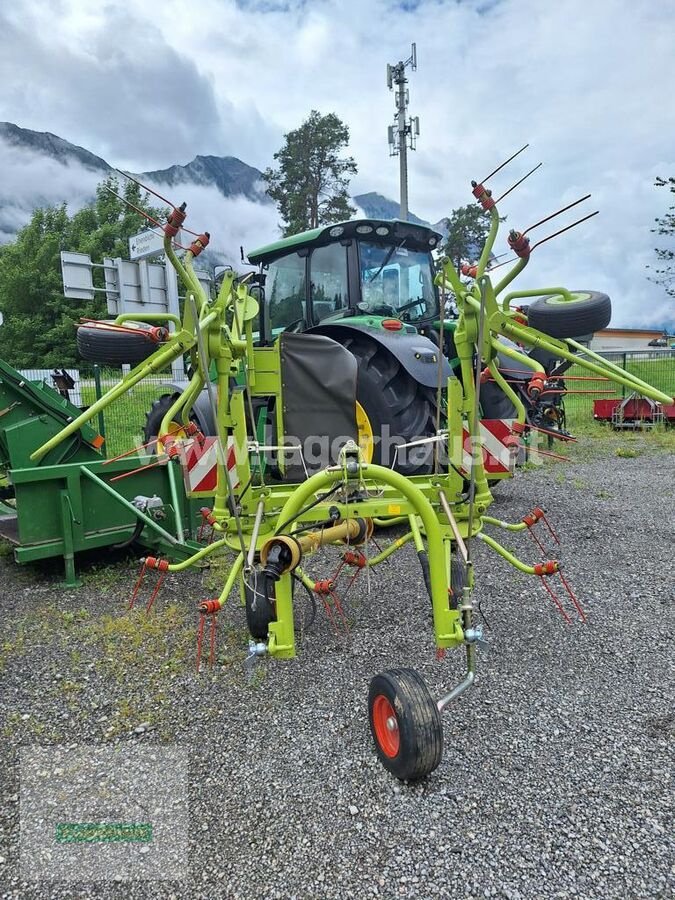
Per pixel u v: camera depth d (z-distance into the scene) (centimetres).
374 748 233
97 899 174
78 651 313
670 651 303
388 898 171
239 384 384
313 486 240
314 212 3262
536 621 337
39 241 3244
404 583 393
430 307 579
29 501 394
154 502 421
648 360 1309
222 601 261
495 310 268
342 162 3262
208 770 224
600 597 367
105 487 396
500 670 287
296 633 327
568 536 482
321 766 224
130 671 293
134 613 356
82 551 454
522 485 664
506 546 461
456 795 208
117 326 287
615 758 225
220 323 274
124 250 3130
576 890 172
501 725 245
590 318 276
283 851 188
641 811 199
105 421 891
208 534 475
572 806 202
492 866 180
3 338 3125
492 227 259
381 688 220
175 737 243
